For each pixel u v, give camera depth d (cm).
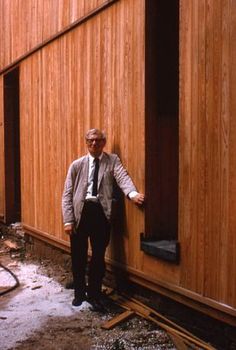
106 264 528
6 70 832
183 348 380
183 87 392
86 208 478
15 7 773
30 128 727
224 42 352
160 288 440
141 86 452
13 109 862
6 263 695
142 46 449
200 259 382
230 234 352
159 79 462
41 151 687
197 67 377
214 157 364
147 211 453
